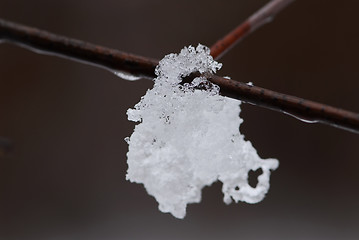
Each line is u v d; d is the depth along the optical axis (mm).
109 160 627
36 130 632
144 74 237
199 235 569
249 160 250
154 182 244
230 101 247
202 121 244
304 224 581
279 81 635
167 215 592
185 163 244
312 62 633
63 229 596
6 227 586
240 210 592
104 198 610
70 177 620
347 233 568
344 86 625
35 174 617
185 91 238
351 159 606
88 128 635
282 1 265
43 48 237
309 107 235
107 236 583
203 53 236
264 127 631
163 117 241
